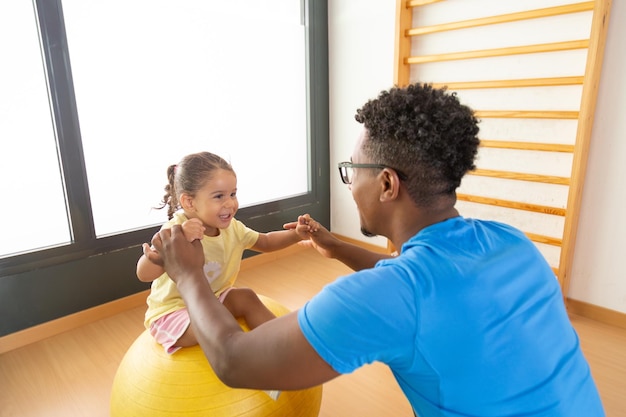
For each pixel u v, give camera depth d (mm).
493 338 593
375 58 2684
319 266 2799
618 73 1803
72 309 2076
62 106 1881
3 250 1862
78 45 1906
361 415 1508
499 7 2086
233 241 1364
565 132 2000
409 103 679
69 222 2002
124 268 2219
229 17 2410
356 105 2865
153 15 2111
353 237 3107
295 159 2971
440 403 627
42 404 1581
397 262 625
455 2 2234
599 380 1646
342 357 569
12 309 1897
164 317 1232
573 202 1946
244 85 2564
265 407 1085
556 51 1950
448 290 585
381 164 711
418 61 2375
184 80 2285
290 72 2805
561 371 642
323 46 2916
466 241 662
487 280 612
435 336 572
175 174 1330
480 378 593
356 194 773
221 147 2527
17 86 1783
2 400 1600
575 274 2109
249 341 636
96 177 2068
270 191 2861
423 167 678
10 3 1717
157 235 869
